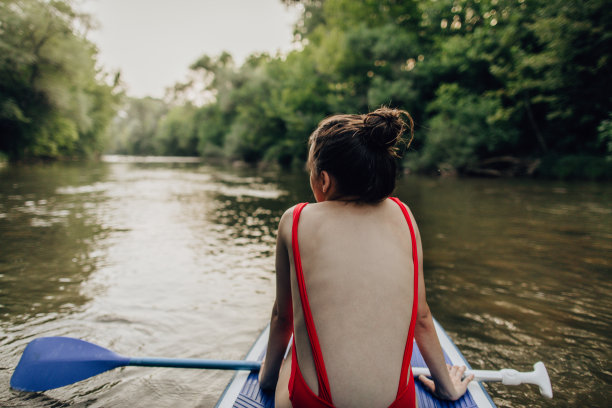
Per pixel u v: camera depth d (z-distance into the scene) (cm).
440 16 1925
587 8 938
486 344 212
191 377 185
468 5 1803
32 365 167
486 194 920
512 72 1331
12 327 230
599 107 1147
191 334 226
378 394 83
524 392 171
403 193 966
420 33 2102
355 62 2073
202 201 809
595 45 970
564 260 366
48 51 1870
